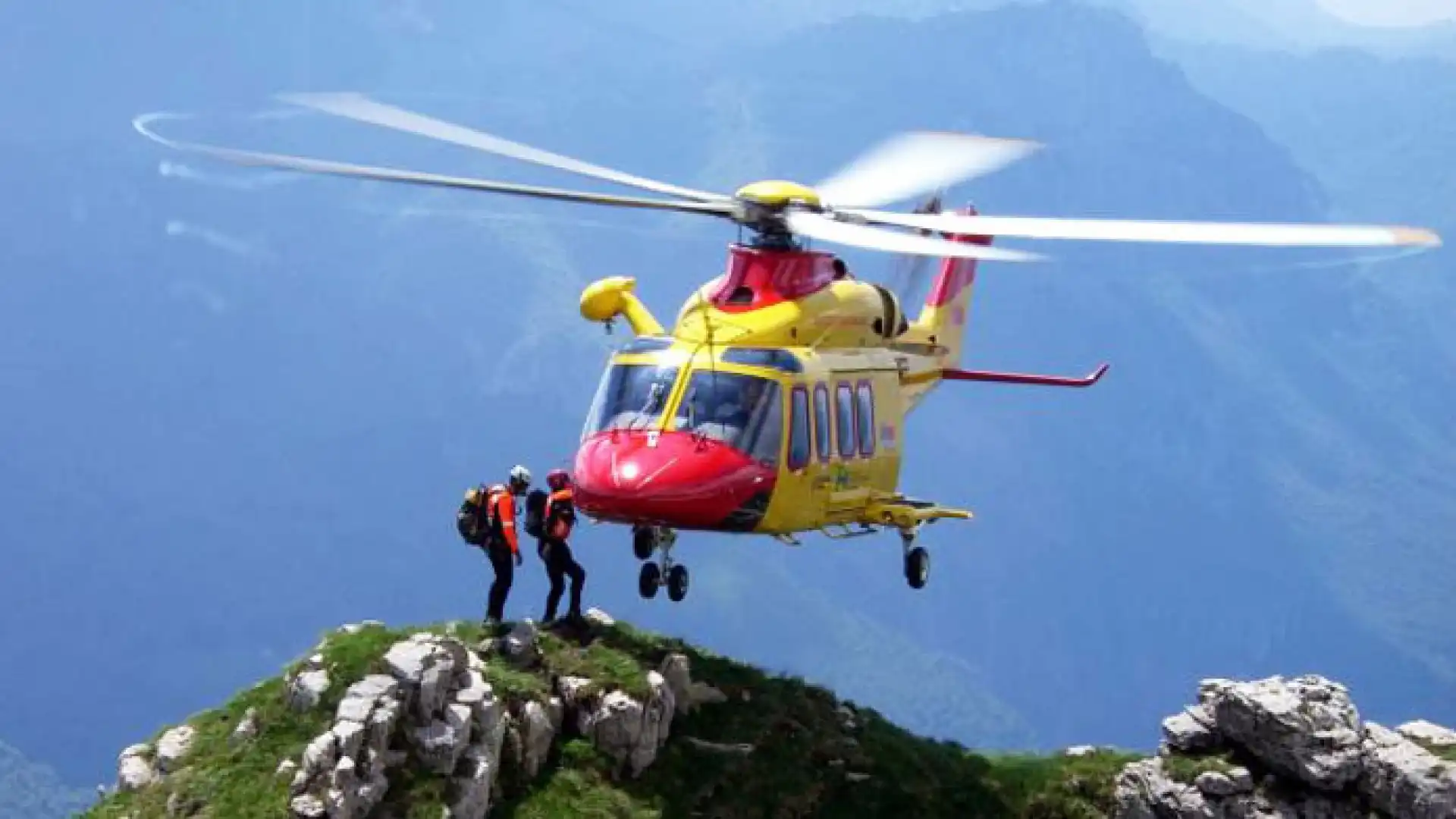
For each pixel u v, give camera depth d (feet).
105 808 80.12
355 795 76.02
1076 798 99.45
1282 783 97.60
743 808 88.94
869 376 98.32
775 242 96.02
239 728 81.46
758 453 89.56
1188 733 100.37
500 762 83.41
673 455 88.33
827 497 94.22
